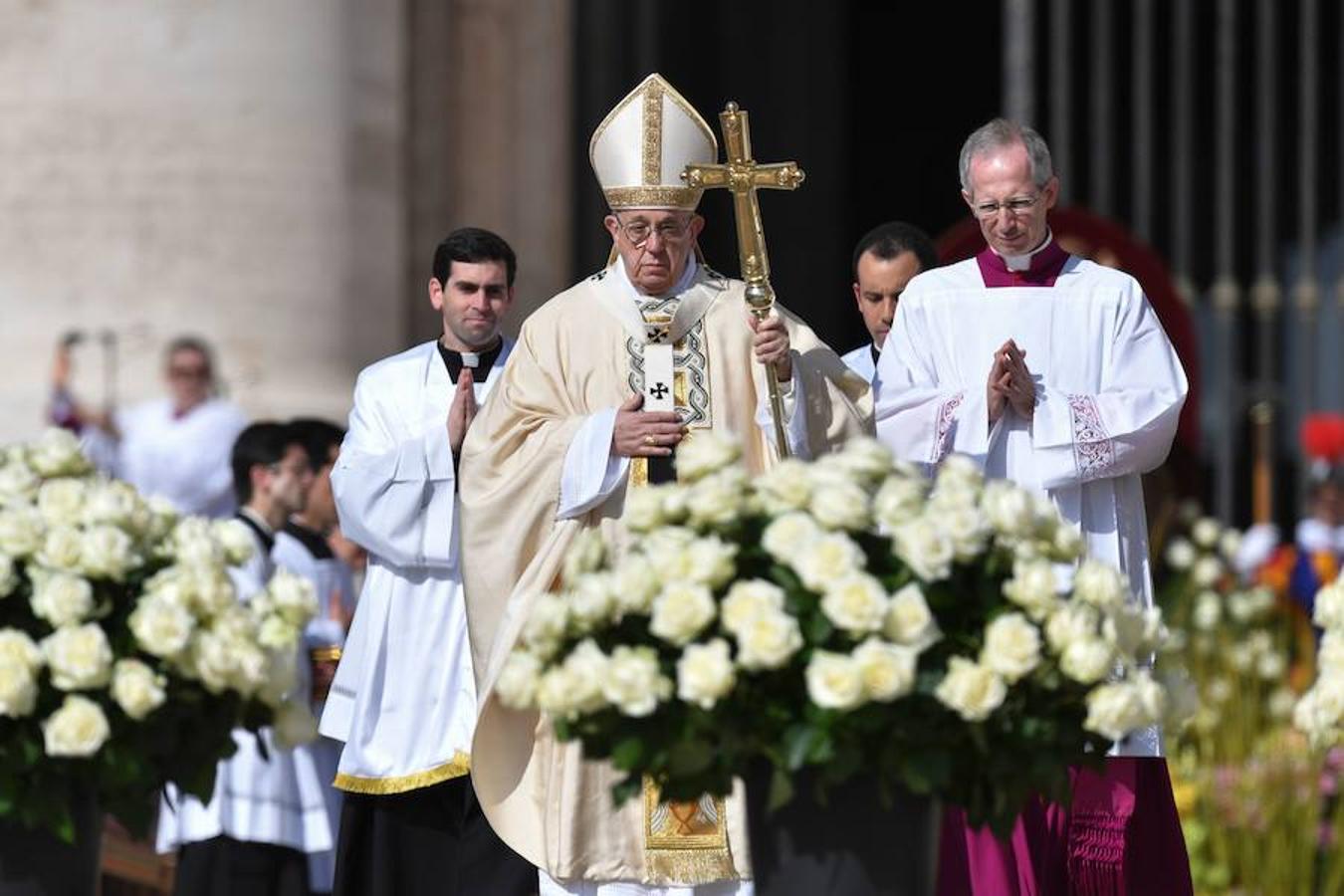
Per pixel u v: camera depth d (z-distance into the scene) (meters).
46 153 38.59
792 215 52.03
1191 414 35.84
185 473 37.09
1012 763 16.66
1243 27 59.69
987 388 22.27
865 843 17.12
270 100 38.97
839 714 16.19
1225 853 31.47
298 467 28.64
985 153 22.77
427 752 24.83
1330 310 57.09
